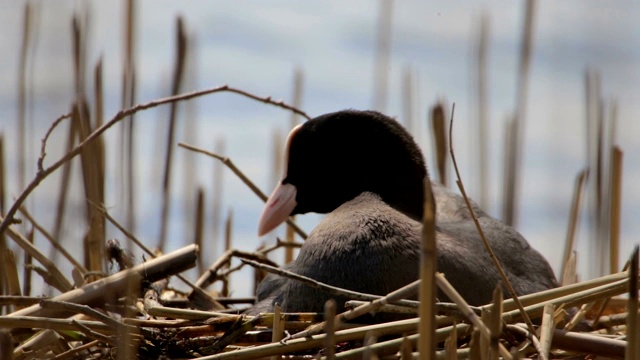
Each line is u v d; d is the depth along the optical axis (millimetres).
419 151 7203
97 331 5859
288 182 7508
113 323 5484
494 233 6938
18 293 6914
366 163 7133
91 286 6242
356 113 7145
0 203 8250
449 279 5852
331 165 7273
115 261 6996
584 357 5504
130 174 7617
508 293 6207
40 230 7621
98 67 8469
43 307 5559
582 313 6117
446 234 6379
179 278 7945
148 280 6562
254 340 5762
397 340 5219
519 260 6844
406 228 5988
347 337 5352
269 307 6492
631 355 4941
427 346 4609
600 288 5520
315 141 7277
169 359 5781
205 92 7328
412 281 5789
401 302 5324
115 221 7398
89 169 7172
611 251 8180
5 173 8375
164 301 7219
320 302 5875
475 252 6312
